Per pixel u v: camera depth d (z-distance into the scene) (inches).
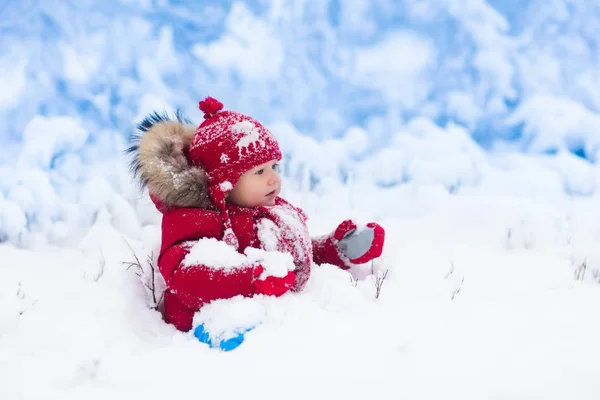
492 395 77.2
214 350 95.3
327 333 94.5
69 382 84.2
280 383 80.8
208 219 116.5
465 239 182.9
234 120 121.3
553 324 98.7
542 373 81.6
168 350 94.8
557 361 84.4
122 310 113.4
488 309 107.6
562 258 163.0
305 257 120.7
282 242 119.9
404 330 95.5
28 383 83.4
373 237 133.0
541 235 180.1
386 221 201.0
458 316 103.5
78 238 192.5
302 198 227.3
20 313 111.4
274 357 88.0
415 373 82.0
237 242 114.9
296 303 105.2
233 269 105.6
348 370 83.4
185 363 88.4
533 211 193.2
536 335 93.4
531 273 145.4
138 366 88.1
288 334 95.2
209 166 119.9
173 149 121.1
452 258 158.1
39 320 106.5
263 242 119.0
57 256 166.7
